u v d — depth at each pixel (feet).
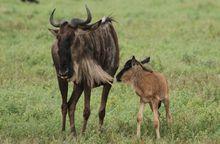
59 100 138.41
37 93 142.72
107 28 110.93
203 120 115.75
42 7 327.67
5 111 126.00
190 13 311.27
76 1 361.92
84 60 104.27
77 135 107.76
